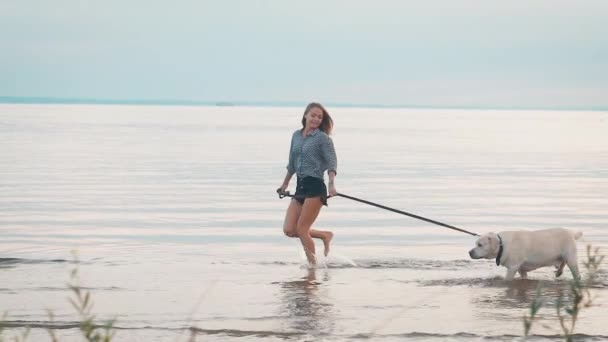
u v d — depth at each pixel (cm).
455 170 2759
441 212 1647
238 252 1133
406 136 5878
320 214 1602
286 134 5897
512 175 2580
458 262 1045
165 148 3950
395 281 909
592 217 1590
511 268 905
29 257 1070
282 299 810
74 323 703
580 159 3391
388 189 2094
